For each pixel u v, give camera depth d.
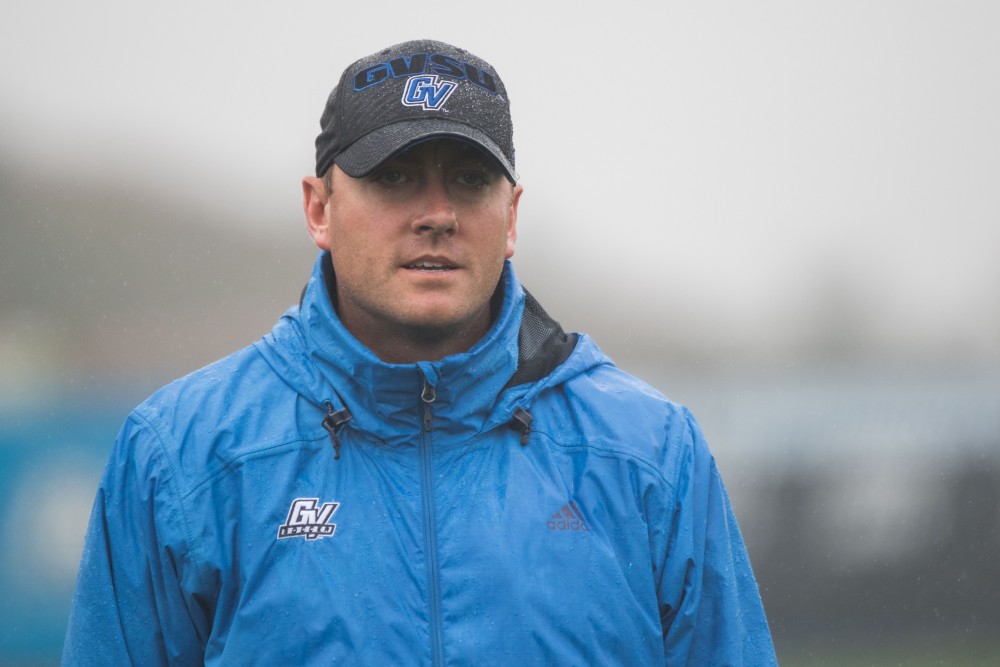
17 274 27.34
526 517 6.84
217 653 6.76
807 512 20.70
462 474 6.95
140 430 7.05
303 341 7.31
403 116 6.84
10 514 17.89
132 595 6.92
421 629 6.53
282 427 7.00
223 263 29.25
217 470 6.84
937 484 20.94
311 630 6.48
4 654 17.39
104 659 6.92
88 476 18.31
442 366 6.80
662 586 7.07
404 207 6.79
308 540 6.67
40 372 23.27
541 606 6.63
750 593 7.50
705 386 22.30
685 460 7.31
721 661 7.16
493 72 7.36
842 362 23.30
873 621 20.22
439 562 6.66
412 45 7.28
